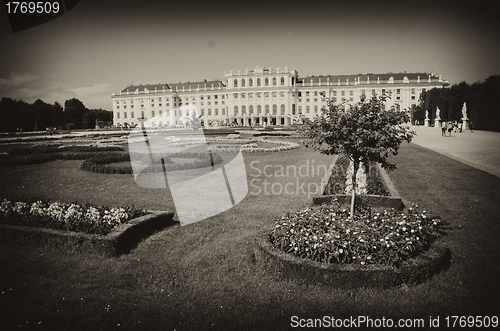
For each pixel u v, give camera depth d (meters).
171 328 5.73
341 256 7.10
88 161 23.14
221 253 8.77
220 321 5.89
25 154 31.50
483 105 53.00
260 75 126.38
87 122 120.19
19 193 16.16
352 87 120.69
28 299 6.61
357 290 6.67
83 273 7.70
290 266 7.07
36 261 8.27
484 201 12.58
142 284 7.24
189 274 7.67
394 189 13.91
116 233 8.88
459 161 21.52
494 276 7.13
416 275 6.81
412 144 33.09
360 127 8.73
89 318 5.99
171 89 139.12
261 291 6.82
